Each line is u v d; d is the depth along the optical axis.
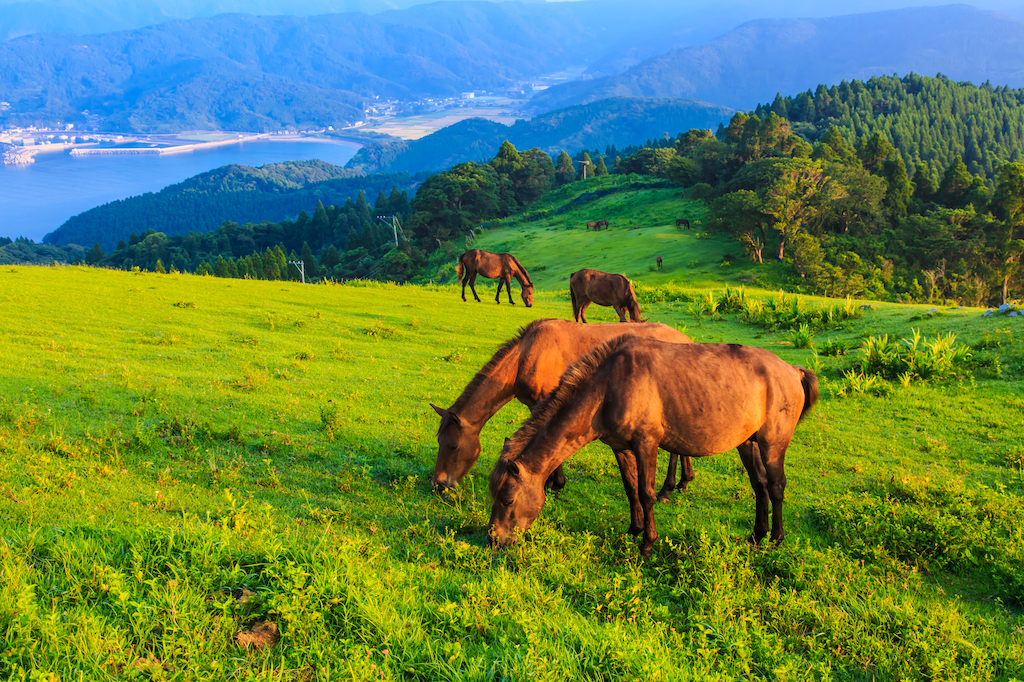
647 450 6.61
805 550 6.76
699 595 5.78
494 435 10.98
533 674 4.12
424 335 19.73
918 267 82.50
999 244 83.62
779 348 19.94
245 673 3.98
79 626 4.05
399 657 4.30
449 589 5.43
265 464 8.30
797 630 5.47
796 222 77.19
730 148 123.69
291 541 5.47
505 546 6.39
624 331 8.70
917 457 10.49
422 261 121.62
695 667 4.57
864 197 87.56
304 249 151.38
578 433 6.57
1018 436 11.14
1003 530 7.61
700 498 8.68
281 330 18.47
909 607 5.77
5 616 4.02
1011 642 5.39
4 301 17.28
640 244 90.12
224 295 22.80
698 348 6.83
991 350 15.87
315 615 4.48
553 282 76.81
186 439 8.70
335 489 7.83
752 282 69.62
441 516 7.39
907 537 7.34
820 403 13.55
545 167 160.50
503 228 131.25
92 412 9.55
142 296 20.66
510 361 8.16
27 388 10.17
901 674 4.81
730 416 6.62
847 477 9.66
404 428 10.70
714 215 83.00
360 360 15.78
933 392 13.98
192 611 4.36
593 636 4.73
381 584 5.07
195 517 6.01
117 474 7.28
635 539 7.01
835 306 23.91
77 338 14.55
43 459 7.29
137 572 4.63
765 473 7.40
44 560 4.72
